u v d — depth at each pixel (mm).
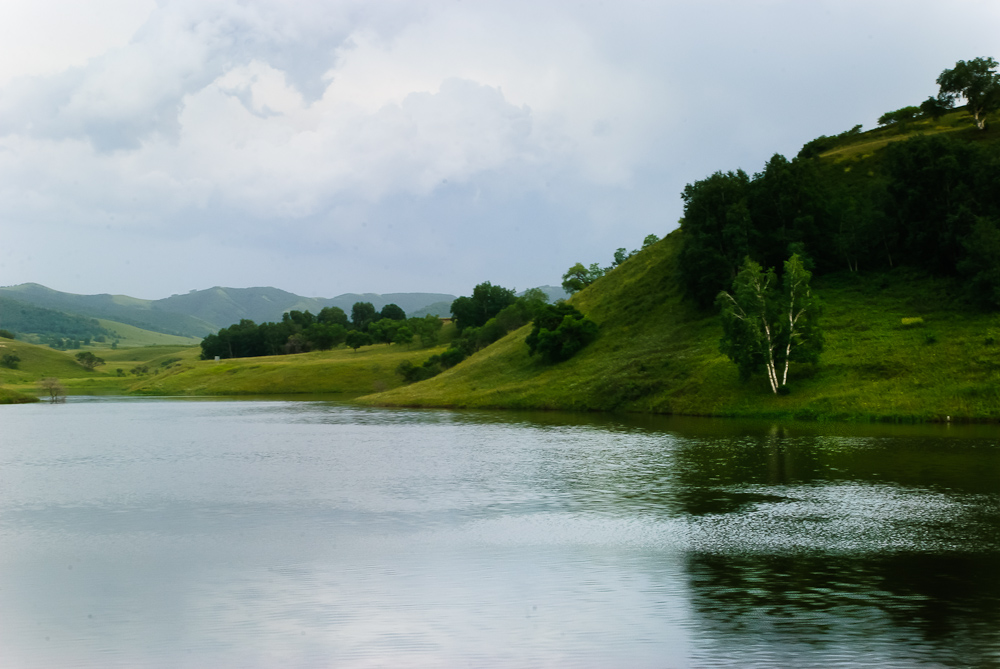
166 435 71062
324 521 28531
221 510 31109
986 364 67000
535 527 26906
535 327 118938
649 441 54906
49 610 18469
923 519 26969
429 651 15633
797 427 61375
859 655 14992
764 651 15266
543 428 69000
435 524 27656
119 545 24984
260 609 18328
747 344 74500
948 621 16734
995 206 87750
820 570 20828
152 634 16766
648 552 23094
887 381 69688
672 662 14812
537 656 15234
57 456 53000
